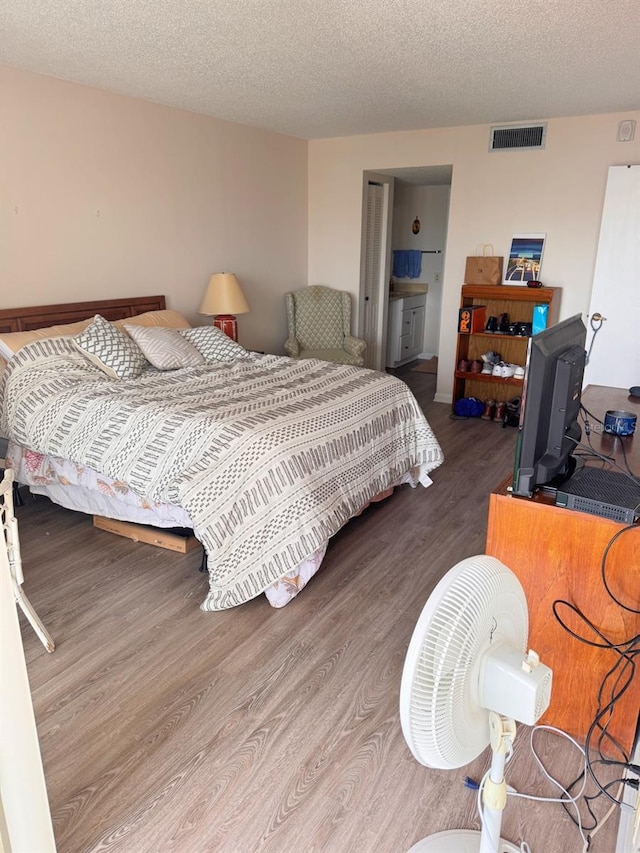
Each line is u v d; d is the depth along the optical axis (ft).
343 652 7.20
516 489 5.66
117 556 9.41
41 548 9.64
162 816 5.07
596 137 15.07
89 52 10.11
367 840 4.87
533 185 16.12
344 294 19.21
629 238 14.67
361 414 10.14
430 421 17.07
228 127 15.89
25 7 8.22
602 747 5.71
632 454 6.79
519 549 5.75
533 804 5.20
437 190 23.63
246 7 8.17
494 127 16.20
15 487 11.07
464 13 8.35
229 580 7.82
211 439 8.30
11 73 10.84
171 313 14.17
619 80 11.72
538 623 5.83
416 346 25.09
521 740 5.90
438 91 12.69
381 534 10.25
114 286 13.52
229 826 4.99
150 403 9.35
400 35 9.23
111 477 8.86
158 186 14.17
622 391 9.89
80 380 10.52
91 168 12.55
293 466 8.21
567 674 5.79
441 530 10.40
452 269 17.88
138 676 6.75
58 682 6.64
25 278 11.66
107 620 7.77
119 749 5.75
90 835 4.89
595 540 5.35
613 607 5.39
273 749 5.77
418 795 5.30
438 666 3.20
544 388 5.24
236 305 15.02
